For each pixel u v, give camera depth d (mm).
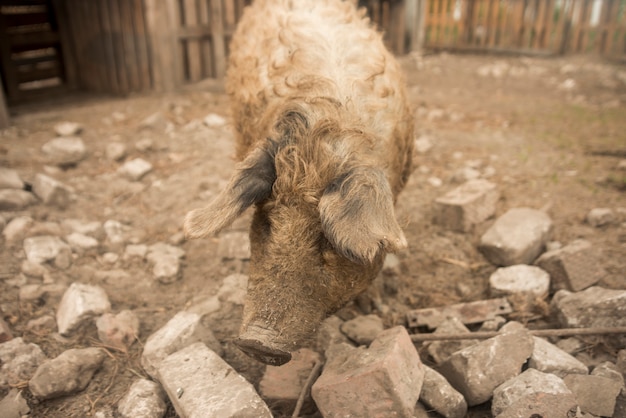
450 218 1532
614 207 1613
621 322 1089
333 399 884
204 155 2006
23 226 1460
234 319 1209
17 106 2639
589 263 1265
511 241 1360
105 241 1495
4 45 2633
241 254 1417
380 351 918
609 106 2795
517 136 2295
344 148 867
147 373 1055
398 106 1120
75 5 2830
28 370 1035
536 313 1203
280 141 910
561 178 1842
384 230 757
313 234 818
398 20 4125
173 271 1345
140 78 2857
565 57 4105
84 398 1004
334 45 1146
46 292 1256
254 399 897
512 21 4273
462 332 1111
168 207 1671
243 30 1519
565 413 847
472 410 984
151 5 2691
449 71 3732
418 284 1338
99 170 1896
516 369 982
